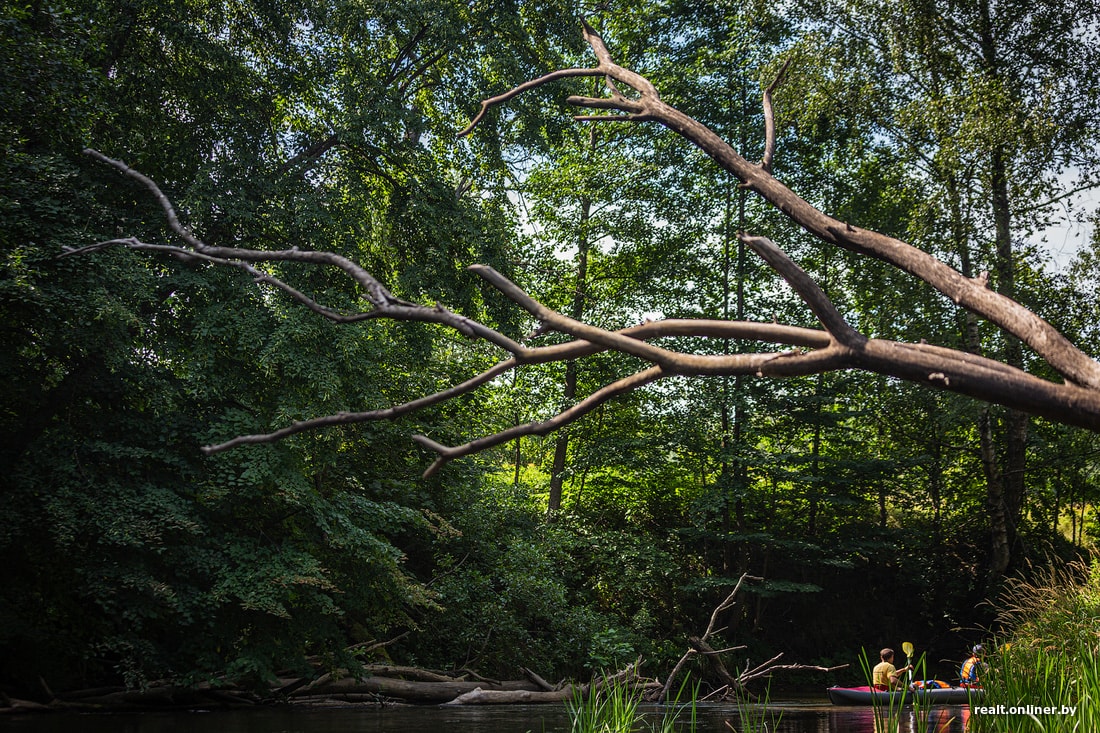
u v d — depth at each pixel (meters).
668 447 23.58
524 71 17.14
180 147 14.40
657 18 23.78
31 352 12.60
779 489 24.81
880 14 17.45
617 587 21.69
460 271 16.20
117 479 12.22
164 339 13.57
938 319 18.33
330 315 1.50
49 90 10.91
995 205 17.94
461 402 19.97
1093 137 16.89
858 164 22.73
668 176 24.11
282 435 1.46
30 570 12.02
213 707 12.96
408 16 15.59
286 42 15.55
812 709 13.92
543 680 15.90
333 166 16.19
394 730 10.31
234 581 12.23
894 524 25.77
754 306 24.06
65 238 11.30
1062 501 23.70
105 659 12.62
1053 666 5.22
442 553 18.19
